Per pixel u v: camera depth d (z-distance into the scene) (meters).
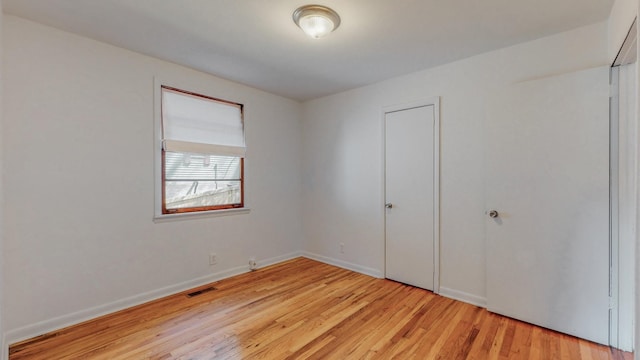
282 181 4.09
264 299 2.81
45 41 2.23
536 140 2.32
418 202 3.12
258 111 3.77
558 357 1.93
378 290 3.04
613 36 1.98
